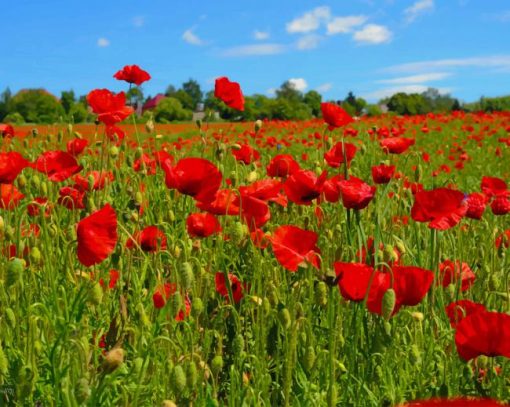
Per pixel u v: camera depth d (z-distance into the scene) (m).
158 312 1.16
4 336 1.07
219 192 1.25
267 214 1.26
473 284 1.41
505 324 0.91
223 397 1.09
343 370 1.05
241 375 1.04
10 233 1.25
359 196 1.17
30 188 1.71
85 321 1.10
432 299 1.20
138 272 1.33
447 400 0.82
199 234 1.24
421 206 1.17
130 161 1.80
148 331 1.06
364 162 2.63
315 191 1.29
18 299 1.08
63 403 0.92
